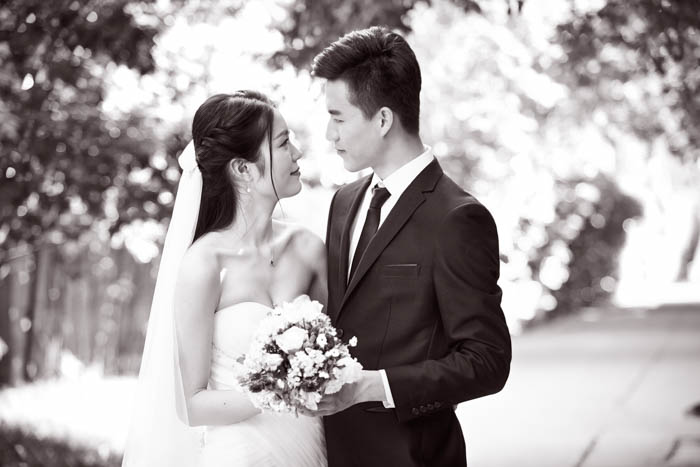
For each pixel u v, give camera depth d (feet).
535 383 41.50
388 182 11.90
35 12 20.31
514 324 67.46
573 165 39.09
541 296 72.54
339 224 12.66
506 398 37.50
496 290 11.45
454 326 11.08
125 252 37.73
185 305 11.97
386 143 11.82
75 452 27.58
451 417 11.97
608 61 29.53
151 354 12.20
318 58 11.90
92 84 22.91
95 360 40.24
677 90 28.89
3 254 25.46
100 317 39.83
